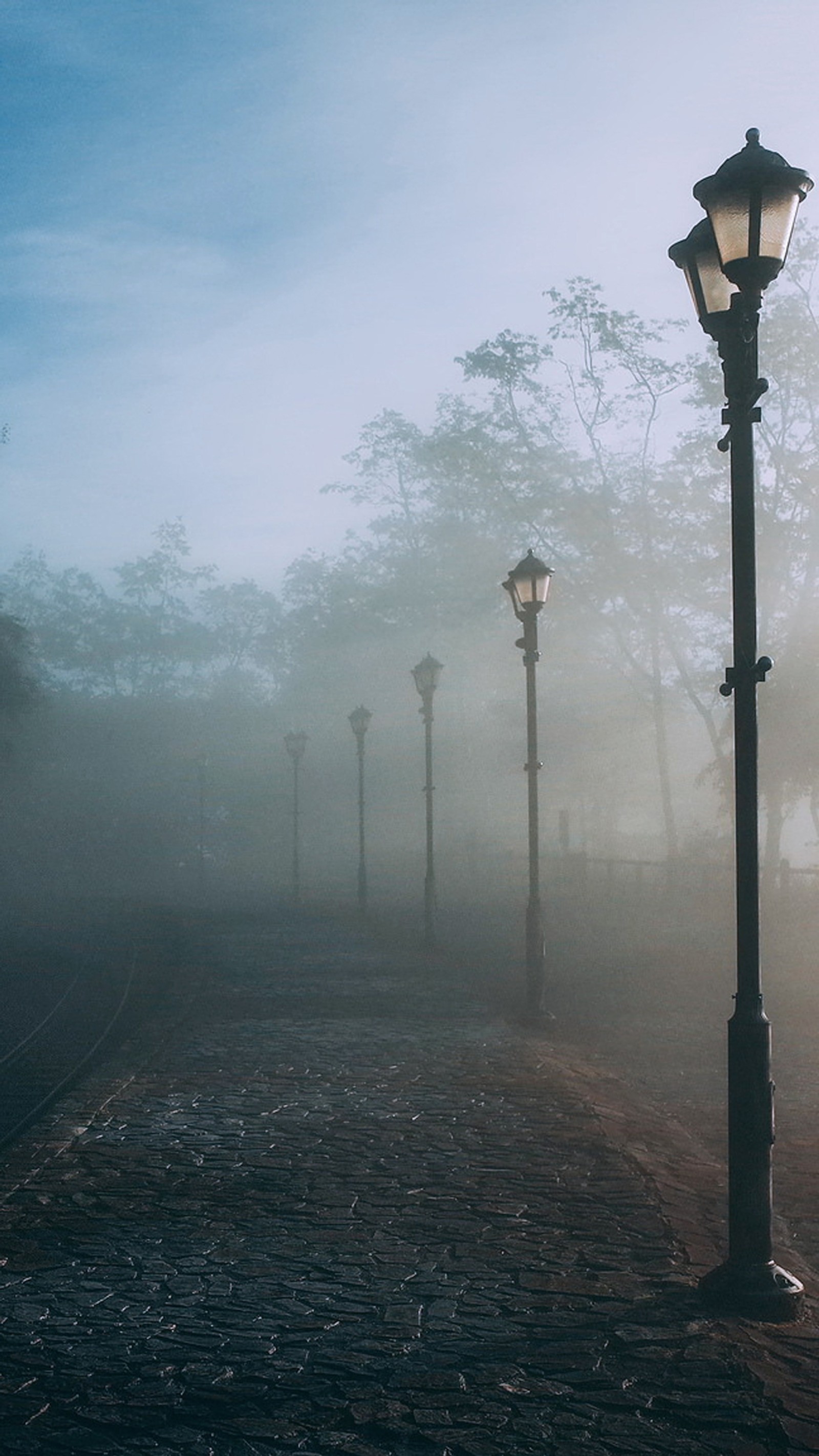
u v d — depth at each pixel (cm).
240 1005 1752
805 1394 476
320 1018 1593
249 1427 454
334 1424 455
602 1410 464
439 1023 1534
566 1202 746
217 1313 568
